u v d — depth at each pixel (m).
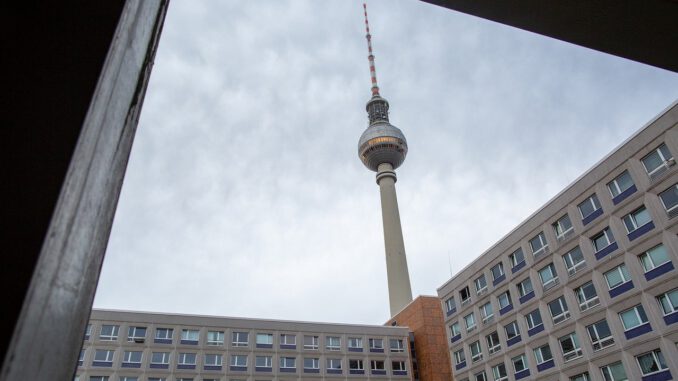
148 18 1.22
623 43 3.25
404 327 67.94
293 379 61.25
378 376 63.94
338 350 64.56
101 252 0.96
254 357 61.16
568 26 3.13
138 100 1.14
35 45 0.94
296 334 64.12
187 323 60.75
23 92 0.89
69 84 0.91
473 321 47.75
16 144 0.83
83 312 0.88
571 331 36.84
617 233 34.56
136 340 58.16
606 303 34.50
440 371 62.72
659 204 32.19
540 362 39.22
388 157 129.75
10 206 0.77
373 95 145.62
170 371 57.66
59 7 1.00
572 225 38.41
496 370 43.78
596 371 34.25
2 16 0.95
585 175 37.78
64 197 0.81
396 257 111.06
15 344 0.67
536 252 41.53
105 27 1.00
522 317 41.72
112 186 1.01
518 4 2.97
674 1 2.95
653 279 31.72
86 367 55.47
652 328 31.20
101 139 0.94
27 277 0.71
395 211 120.25
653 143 32.91
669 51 3.34
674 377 29.31
